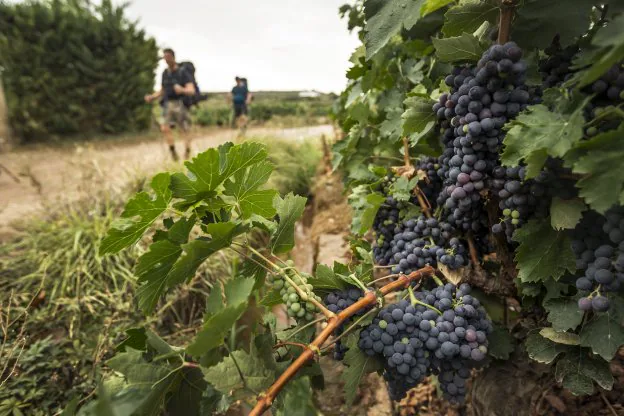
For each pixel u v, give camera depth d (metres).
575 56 1.19
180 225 1.14
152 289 1.17
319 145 9.30
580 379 1.26
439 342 1.29
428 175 1.85
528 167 1.00
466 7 1.30
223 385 0.94
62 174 5.12
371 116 2.78
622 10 1.10
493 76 1.16
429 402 2.25
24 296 2.91
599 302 1.08
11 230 4.32
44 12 11.62
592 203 0.88
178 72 7.95
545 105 1.10
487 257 2.02
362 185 2.14
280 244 1.33
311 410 0.99
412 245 1.65
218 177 1.15
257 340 1.11
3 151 10.30
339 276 1.30
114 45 13.30
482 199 1.46
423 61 2.28
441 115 1.44
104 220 3.93
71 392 2.23
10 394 2.09
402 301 1.39
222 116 18.94
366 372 1.33
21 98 11.58
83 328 2.83
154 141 12.35
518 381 1.85
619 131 0.85
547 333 1.31
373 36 1.32
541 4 1.18
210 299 1.04
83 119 13.09
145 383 1.01
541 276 1.24
